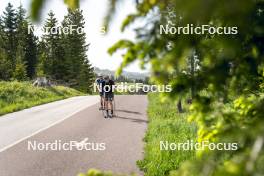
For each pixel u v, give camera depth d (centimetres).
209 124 245
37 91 3278
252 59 216
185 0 128
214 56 204
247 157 132
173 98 213
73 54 7456
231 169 129
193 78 209
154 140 1007
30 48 7169
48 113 1947
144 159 844
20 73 6438
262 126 137
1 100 2527
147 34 189
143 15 187
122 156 915
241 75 219
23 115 1869
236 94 233
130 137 1184
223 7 136
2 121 1633
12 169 806
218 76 208
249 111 253
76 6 158
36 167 821
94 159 888
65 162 862
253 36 207
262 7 205
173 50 179
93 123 1522
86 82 7625
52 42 7469
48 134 1250
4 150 992
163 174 711
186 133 1066
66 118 1706
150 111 1864
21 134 1252
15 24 7262
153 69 178
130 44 191
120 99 2991
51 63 7481
